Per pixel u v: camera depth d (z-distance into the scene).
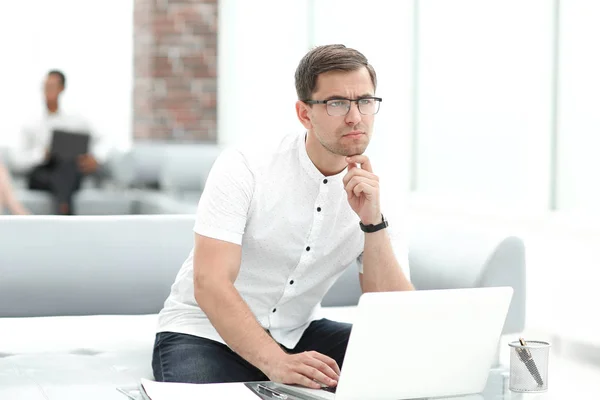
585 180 6.02
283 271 2.62
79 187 8.12
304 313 2.74
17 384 2.38
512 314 2.93
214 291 2.32
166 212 7.42
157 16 9.56
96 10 9.15
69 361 2.66
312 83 2.36
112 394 2.31
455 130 7.47
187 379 2.36
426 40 7.83
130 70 9.42
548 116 6.29
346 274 3.33
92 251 3.04
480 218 6.96
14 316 2.97
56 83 8.34
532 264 5.71
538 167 6.43
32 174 8.07
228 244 2.39
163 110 9.66
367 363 1.98
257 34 9.48
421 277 3.13
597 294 5.07
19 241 2.98
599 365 3.75
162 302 3.10
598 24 5.87
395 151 8.05
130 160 8.37
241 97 9.62
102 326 3.13
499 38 6.87
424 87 7.89
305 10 9.37
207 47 9.73
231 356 2.50
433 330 2.03
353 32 8.62
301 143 2.51
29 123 8.34
